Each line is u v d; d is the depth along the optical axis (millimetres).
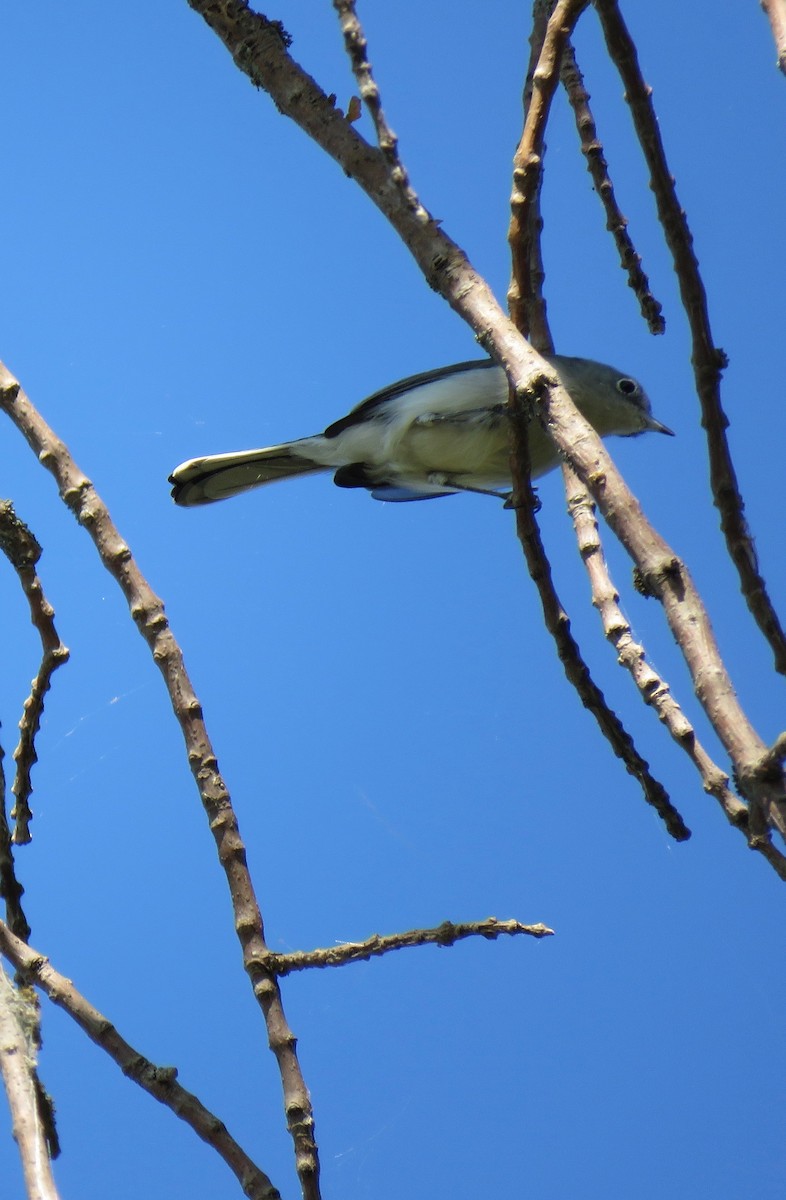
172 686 6766
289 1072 6074
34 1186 4223
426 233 6203
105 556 6855
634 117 6047
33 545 7004
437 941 6242
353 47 5258
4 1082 4586
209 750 6715
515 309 6891
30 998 5289
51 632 7051
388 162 5434
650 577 4750
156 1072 5957
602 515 5008
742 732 4281
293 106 6664
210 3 6891
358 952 6285
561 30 6492
